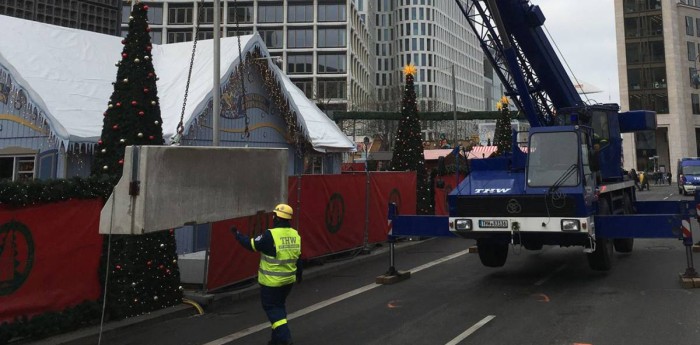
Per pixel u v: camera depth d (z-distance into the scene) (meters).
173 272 8.04
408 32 131.75
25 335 5.98
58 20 19.75
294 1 76.62
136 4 8.10
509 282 9.66
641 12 69.69
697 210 8.80
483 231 9.16
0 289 5.77
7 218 5.86
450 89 141.12
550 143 9.30
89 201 6.89
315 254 11.46
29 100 11.70
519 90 12.51
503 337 6.18
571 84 13.77
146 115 7.93
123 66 7.95
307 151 18.52
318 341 6.26
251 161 6.09
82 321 6.63
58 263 6.44
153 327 7.14
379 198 14.65
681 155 66.56
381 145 50.66
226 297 8.69
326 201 12.06
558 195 8.66
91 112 12.38
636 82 69.75
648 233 8.91
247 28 76.50
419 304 8.10
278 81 16.12
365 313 7.64
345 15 77.12
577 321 6.80
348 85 76.06
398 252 14.39
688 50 69.50
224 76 13.98
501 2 12.66
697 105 69.44
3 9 18.16
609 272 10.37
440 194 20.36
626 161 71.06
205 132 13.73
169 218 4.83
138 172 4.57
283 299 6.00
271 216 10.22
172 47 16.44
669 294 8.21
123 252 7.37
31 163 12.41
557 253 13.22
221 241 8.85
